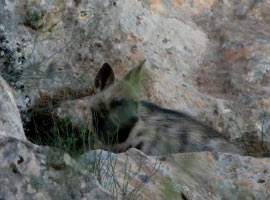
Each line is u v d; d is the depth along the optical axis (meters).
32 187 5.30
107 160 7.60
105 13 12.39
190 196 7.33
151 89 11.63
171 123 11.12
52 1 11.76
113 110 10.73
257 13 14.39
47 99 11.45
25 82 11.22
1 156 5.38
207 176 7.83
